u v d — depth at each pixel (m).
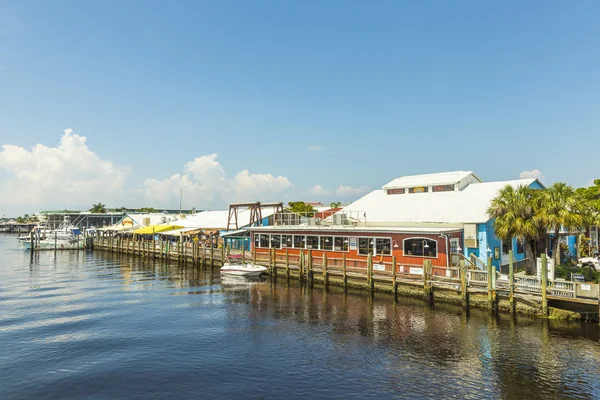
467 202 35.47
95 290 34.41
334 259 33.25
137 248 66.06
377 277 29.58
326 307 26.42
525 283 22.33
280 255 39.06
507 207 28.50
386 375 15.56
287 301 28.61
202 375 16.08
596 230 41.09
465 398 13.57
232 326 22.66
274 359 17.58
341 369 16.28
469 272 24.48
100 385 15.34
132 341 20.36
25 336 21.33
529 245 28.95
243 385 15.09
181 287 35.34
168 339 20.58
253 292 32.31
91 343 20.11
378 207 40.75
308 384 15.02
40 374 16.42
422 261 29.17
